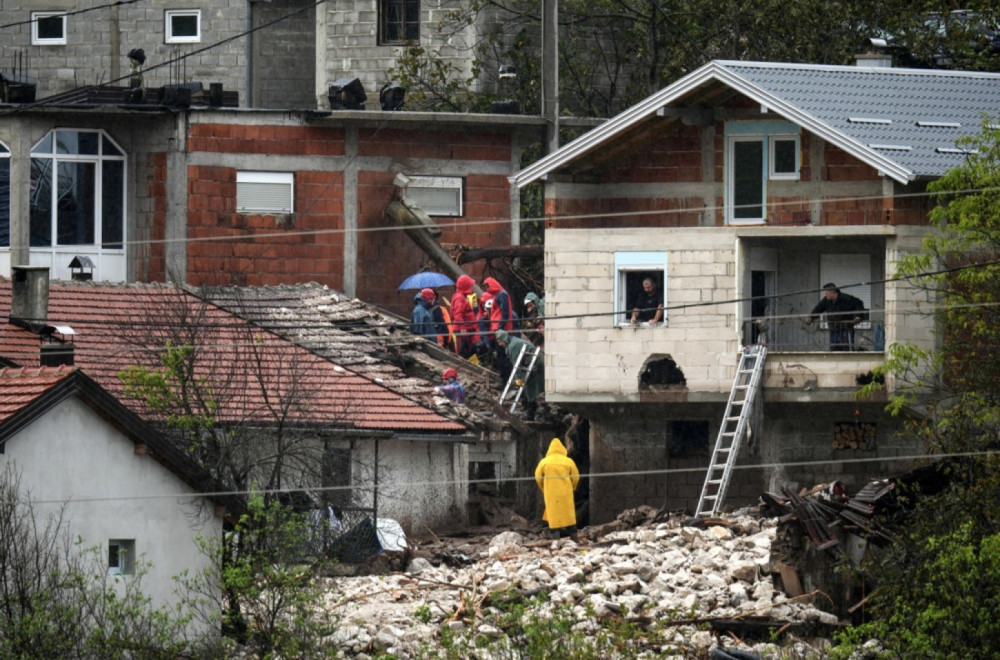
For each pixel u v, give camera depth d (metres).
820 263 95.19
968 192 75.88
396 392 94.62
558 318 92.25
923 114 95.88
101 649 60.66
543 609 72.31
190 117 109.69
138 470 67.25
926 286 85.88
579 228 95.19
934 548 63.91
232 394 84.38
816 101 94.44
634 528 90.06
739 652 67.81
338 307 105.81
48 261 109.50
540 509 99.25
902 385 89.19
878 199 92.62
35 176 109.62
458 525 93.94
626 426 95.69
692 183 96.69
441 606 74.00
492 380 102.94
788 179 94.62
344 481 89.00
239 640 65.12
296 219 111.25
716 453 90.19
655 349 93.81
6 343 87.44
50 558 63.06
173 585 67.56
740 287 92.75
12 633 59.97
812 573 73.75
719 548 80.81
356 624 70.31
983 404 73.44
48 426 65.00
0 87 111.25
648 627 70.94
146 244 110.19
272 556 67.38
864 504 74.44
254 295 106.56
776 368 91.75
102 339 93.38
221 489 70.19
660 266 93.81
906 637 62.25
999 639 61.47
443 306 110.50
